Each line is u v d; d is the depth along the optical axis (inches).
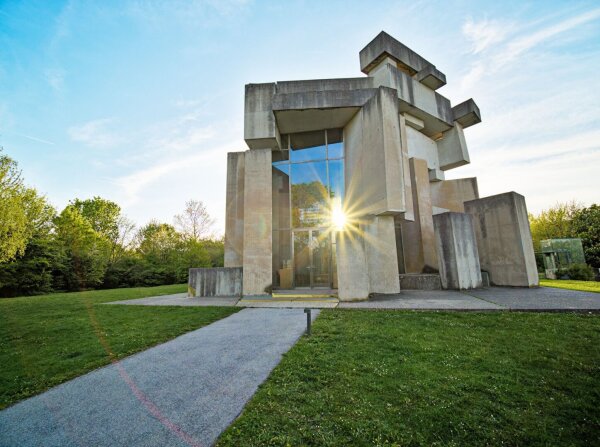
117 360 187.9
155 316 329.4
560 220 1250.0
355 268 380.5
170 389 141.8
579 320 243.9
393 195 425.4
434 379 141.0
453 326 239.8
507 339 201.9
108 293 724.7
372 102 463.2
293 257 538.6
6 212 722.8
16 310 409.4
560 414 111.0
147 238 1518.2
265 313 324.5
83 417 118.2
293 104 496.7
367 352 181.6
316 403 121.0
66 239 1119.0
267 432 101.5
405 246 586.6
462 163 711.1
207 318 308.5
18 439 103.6
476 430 100.8
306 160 568.1
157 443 98.4
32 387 148.5
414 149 651.5
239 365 169.8
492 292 416.2
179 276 1320.1
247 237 490.0
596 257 950.4
